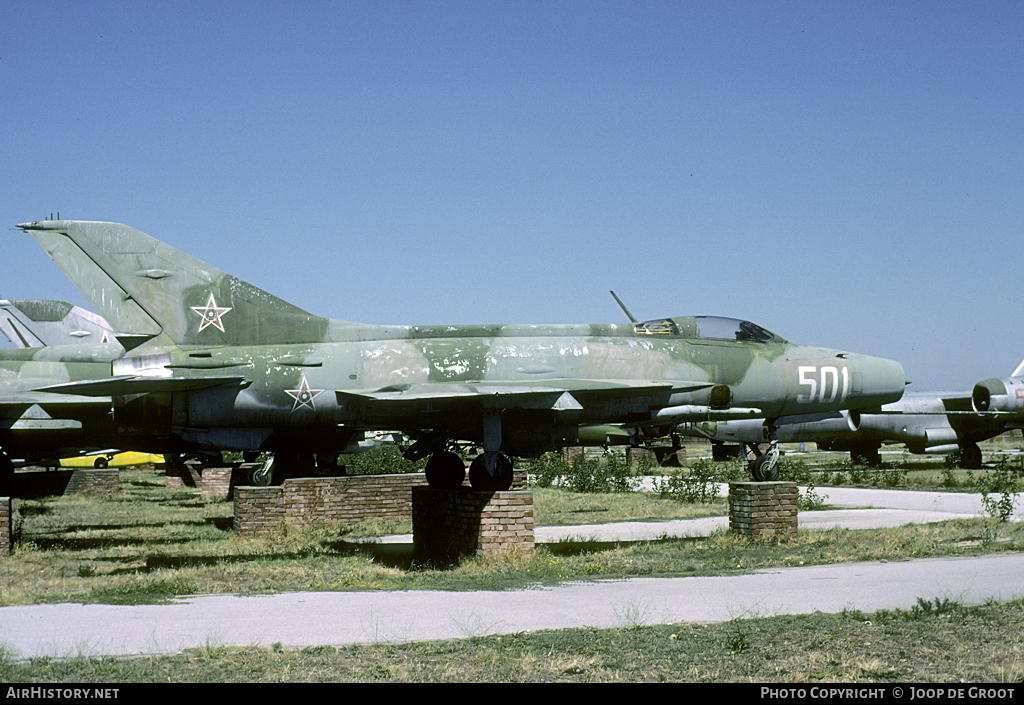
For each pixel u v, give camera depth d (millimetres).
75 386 13914
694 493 25766
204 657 7203
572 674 6734
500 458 13875
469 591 10633
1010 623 8156
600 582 11328
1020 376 36719
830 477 34219
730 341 17203
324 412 15250
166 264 15641
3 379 23203
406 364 15297
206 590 10938
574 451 45562
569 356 15750
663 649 7445
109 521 20344
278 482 19156
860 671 6738
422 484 19703
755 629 8141
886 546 13891
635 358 16031
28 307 27391
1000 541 14547
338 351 15414
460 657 7215
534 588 10844
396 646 7594
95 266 15570
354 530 17984
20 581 11680
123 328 15492
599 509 23594
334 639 7902
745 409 16688
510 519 12914
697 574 11984
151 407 15109
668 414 15930
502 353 15555
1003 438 106750
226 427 15383
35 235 15438
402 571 12469
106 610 9414
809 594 10008
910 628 8039
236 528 16906
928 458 52438
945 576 11039
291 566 12906
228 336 15562
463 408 14781
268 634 8117
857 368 17938
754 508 14914
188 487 33438
